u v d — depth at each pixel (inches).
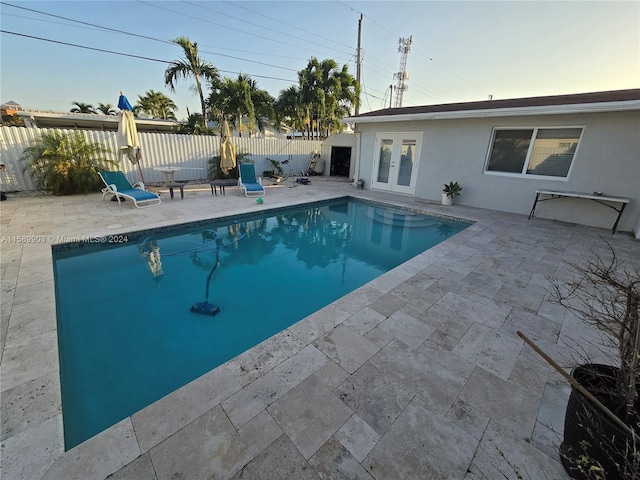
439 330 98.9
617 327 95.7
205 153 419.2
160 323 121.7
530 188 275.4
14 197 280.5
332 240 238.4
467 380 77.0
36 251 153.6
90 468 52.7
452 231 260.1
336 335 94.4
